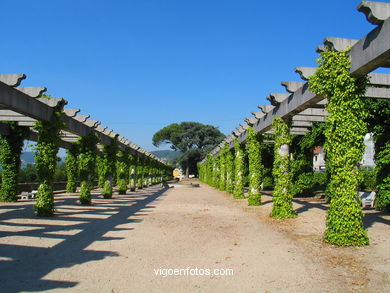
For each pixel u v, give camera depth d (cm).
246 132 1405
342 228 587
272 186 2103
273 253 538
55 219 890
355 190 595
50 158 943
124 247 582
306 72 696
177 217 952
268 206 1191
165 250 561
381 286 384
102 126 1538
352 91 598
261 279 414
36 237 659
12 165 1318
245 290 378
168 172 5559
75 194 1817
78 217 934
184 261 495
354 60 581
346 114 601
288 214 915
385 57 515
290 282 402
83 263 484
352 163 597
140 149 2520
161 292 372
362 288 379
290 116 928
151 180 3275
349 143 597
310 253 536
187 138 5950
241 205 1274
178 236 677
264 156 1984
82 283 400
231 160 1923
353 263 475
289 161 949
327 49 616
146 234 698
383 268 449
